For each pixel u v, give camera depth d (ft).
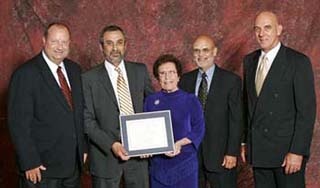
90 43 17.43
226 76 14.05
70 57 17.42
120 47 13.07
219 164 14.01
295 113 13.03
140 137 12.79
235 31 17.38
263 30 12.98
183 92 13.10
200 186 14.35
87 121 13.11
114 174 13.03
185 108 12.90
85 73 13.32
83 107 13.17
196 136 12.84
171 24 17.51
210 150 13.99
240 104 13.94
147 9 17.48
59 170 12.78
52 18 17.38
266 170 13.52
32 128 12.73
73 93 13.01
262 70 13.28
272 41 13.01
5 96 17.31
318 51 17.22
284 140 13.06
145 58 17.57
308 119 12.80
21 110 12.46
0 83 17.31
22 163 12.46
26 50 17.37
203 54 14.01
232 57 17.42
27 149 12.44
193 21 17.48
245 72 13.82
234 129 13.88
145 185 13.33
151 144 12.78
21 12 17.33
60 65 12.99
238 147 13.94
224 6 17.39
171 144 12.74
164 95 13.08
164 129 12.80
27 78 12.55
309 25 17.25
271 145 13.14
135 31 17.49
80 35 17.42
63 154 12.75
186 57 17.53
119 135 13.06
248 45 17.35
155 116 12.84
